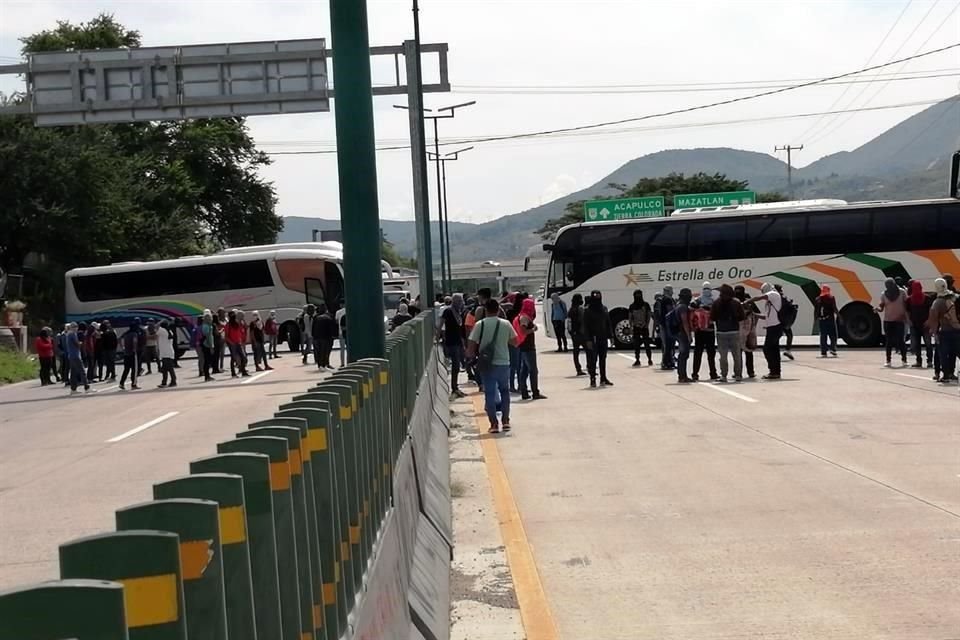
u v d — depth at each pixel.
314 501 3.43
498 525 9.31
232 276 45.75
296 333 45.56
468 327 22.66
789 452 12.16
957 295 18.52
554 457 12.75
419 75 29.22
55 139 51.28
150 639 1.75
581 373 24.02
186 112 28.06
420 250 31.91
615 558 7.94
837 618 6.30
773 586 7.00
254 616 2.38
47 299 52.78
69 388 31.75
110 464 14.27
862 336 30.75
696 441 13.37
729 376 22.20
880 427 13.77
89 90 28.09
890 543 7.91
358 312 9.04
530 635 6.27
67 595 1.46
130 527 1.98
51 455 15.67
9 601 1.44
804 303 31.38
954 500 9.27
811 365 24.05
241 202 74.44
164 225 61.28
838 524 8.58
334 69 9.05
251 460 2.59
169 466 13.79
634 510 9.55
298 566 3.10
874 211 30.83
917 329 21.94
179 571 1.79
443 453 12.11
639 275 33.19
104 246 53.66
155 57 28.03
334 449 3.96
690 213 32.81
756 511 9.20
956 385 18.17
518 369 19.36
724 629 6.20
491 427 15.23
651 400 18.17
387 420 6.07
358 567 4.40
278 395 23.36
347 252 9.05
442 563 7.55
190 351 51.59
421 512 7.80
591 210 46.59
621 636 6.18
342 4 8.98
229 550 2.26
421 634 5.52
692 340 24.47
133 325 29.11
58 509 11.09
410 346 10.38
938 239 30.33
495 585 7.47
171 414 20.62
